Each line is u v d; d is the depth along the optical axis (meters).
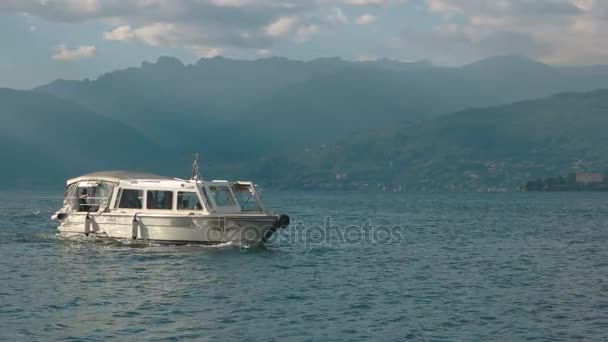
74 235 45.56
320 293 30.98
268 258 41.12
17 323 24.88
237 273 35.50
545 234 63.47
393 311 27.53
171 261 38.72
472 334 24.20
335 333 24.19
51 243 46.94
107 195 44.97
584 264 41.31
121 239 43.78
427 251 47.62
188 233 42.25
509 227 73.19
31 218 79.25
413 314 27.05
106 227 44.22
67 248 43.94
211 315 26.41
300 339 23.41
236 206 44.06
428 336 23.94
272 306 28.16
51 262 38.53
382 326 25.17
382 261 41.78
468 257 44.41
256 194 44.50
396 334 24.14
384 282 34.09
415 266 39.84
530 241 56.03
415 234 62.22
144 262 38.34
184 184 42.69
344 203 163.00
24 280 33.19
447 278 35.59
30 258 40.06
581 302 29.38
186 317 26.03
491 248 50.16
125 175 45.84
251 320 25.80
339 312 27.28
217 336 23.59
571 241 56.25
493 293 31.42
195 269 36.38
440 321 25.95
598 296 30.77
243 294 30.38
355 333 24.22
